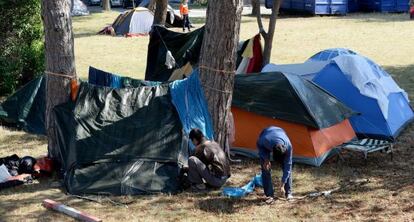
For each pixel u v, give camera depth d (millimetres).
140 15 28906
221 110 9445
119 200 8414
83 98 9625
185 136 9320
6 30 15344
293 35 27688
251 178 9297
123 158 9000
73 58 9703
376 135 10898
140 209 8102
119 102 9703
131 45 25219
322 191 8703
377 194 8523
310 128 9805
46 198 8523
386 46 23641
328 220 7645
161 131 9320
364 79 11242
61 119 9602
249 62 14406
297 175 9406
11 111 12695
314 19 35031
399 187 8758
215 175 8641
